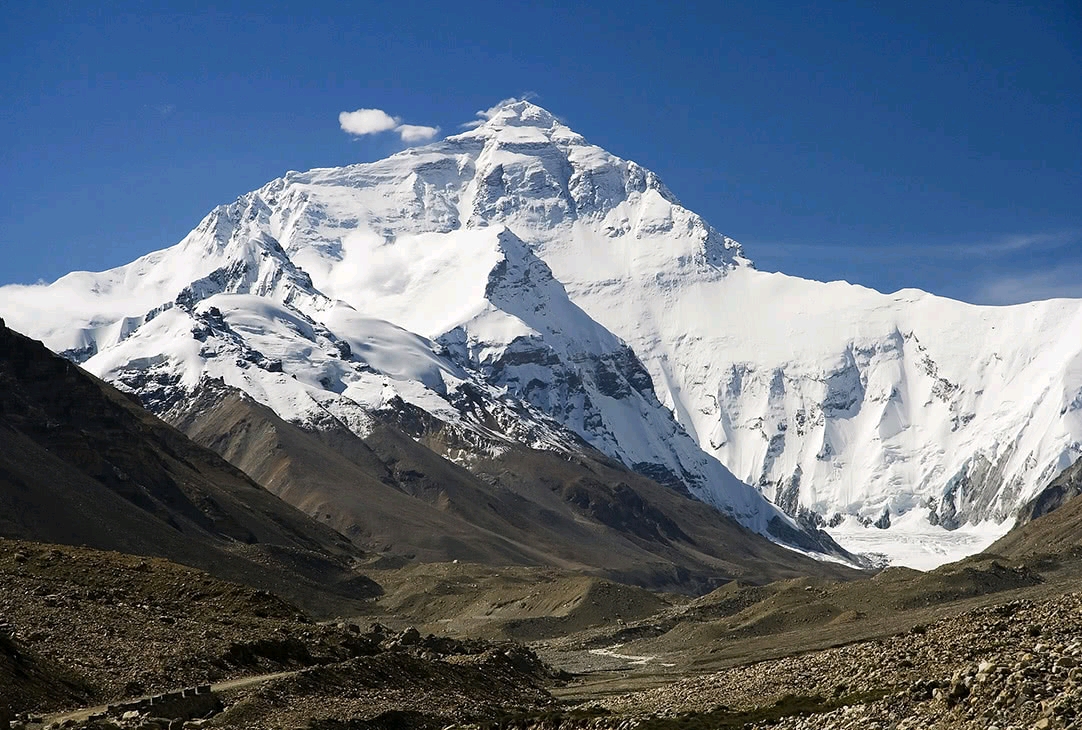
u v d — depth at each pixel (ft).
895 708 248.11
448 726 348.18
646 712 352.49
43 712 312.29
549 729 337.72
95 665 352.49
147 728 297.74
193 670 361.92
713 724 310.86
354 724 331.98
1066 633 297.94
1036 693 221.87
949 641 337.31
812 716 270.87
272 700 341.41
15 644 344.28
